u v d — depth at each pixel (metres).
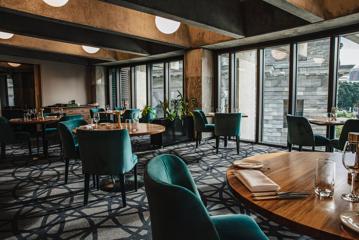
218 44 6.57
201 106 7.04
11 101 10.90
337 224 0.90
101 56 8.42
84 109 8.97
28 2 4.06
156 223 0.93
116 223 2.54
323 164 1.19
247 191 1.20
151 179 0.95
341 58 5.23
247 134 7.40
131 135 3.23
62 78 9.49
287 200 1.10
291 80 5.88
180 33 6.61
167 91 8.56
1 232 2.38
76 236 2.30
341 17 4.37
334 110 4.79
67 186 3.60
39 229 2.43
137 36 5.61
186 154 5.47
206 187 3.47
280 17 5.10
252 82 7.22
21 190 3.45
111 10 5.07
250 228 1.35
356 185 1.27
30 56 8.37
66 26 5.66
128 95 10.02
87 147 2.78
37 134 5.82
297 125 4.35
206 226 0.86
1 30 4.80
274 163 1.67
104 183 3.71
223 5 5.00
